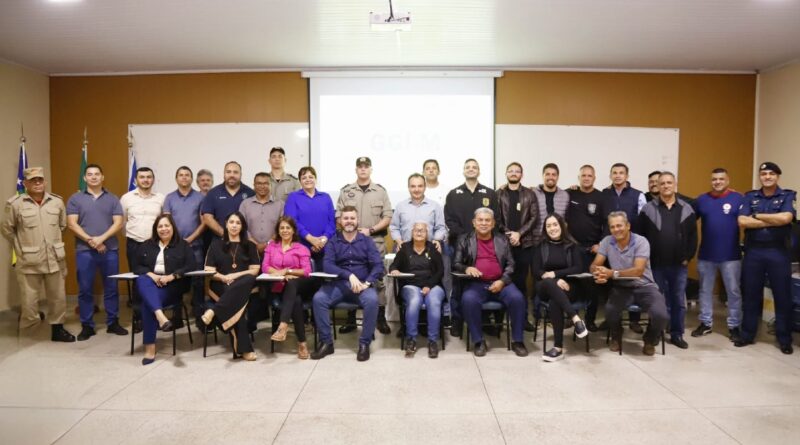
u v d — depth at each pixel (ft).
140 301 11.67
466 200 13.96
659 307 11.20
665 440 7.47
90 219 13.23
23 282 12.78
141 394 9.24
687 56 16.28
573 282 12.21
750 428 7.85
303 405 8.74
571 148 17.81
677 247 12.17
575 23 13.38
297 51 15.79
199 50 15.55
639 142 17.85
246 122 17.84
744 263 12.30
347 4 12.06
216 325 11.78
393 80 17.74
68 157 18.01
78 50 15.40
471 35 14.33
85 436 7.62
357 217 13.07
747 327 12.26
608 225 12.86
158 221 11.96
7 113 16.40
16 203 12.64
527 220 13.92
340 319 15.39
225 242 12.07
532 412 8.43
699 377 10.07
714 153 17.97
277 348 12.17
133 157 17.79
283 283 11.84
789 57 16.22
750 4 12.03
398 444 7.38
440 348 12.12
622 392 9.29
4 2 11.79
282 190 15.24
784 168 16.79
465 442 7.44
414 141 17.80
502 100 17.80
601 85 17.78
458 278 12.74
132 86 17.88
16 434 7.66
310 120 17.76
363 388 9.52
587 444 7.37
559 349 11.23
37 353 11.75
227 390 9.43
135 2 11.85
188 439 7.54
